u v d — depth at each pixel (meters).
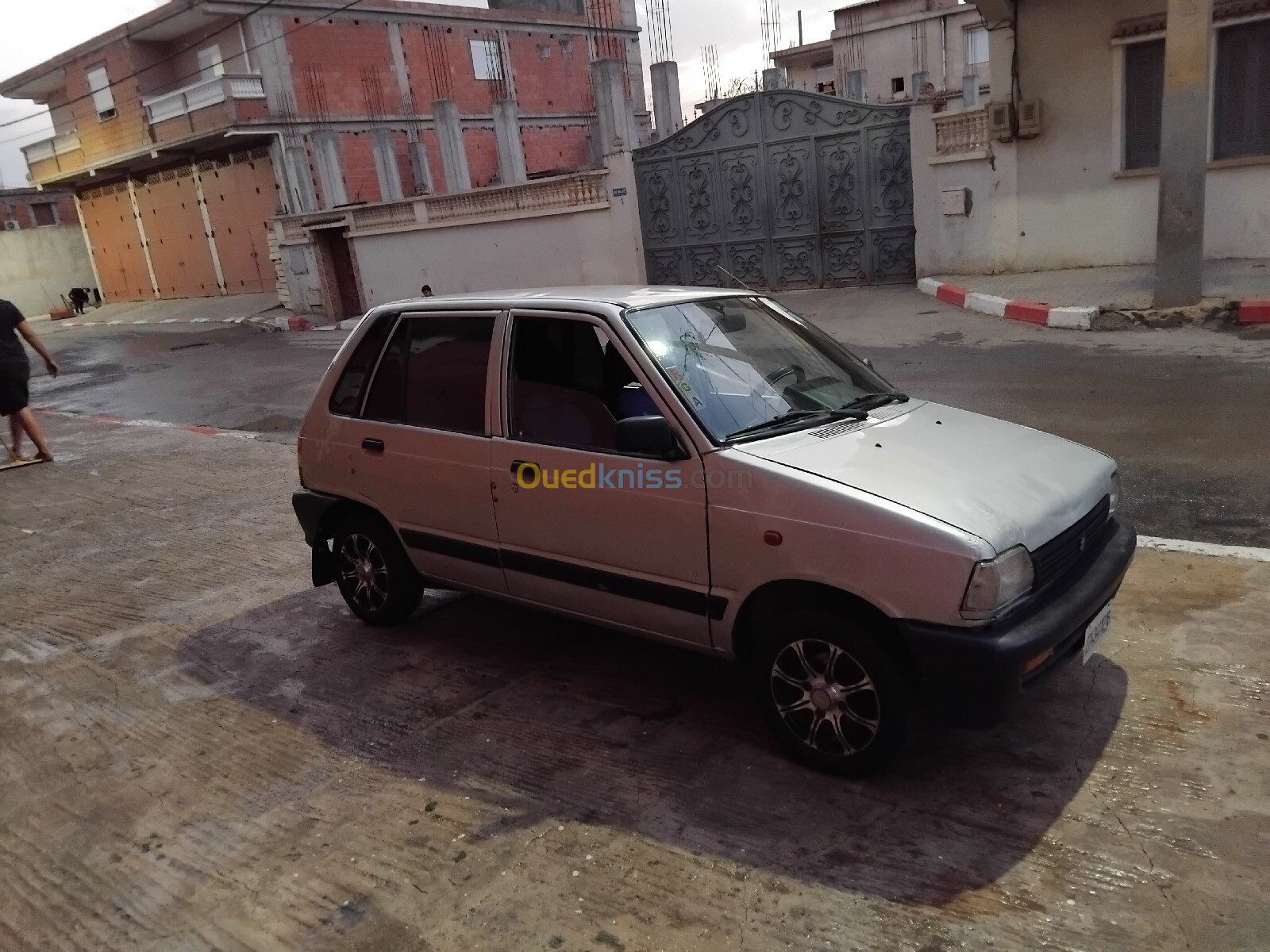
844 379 4.05
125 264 35.19
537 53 34.59
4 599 5.90
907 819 2.96
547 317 3.84
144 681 4.51
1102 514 3.42
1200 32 9.48
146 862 3.09
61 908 2.91
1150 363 8.67
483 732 3.74
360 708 4.05
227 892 2.90
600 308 3.69
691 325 3.83
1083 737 3.31
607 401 3.65
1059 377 8.59
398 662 4.47
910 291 15.37
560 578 3.82
